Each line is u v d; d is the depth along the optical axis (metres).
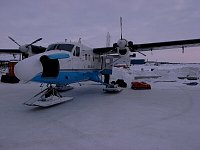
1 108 8.29
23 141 4.75
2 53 17.70
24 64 7.66
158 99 10.39
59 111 7.78
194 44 12.84
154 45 12.84
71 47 10.52
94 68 13.17
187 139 4.83
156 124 6.04
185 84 18.55
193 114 7.27
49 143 4.62
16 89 14.54
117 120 6.50
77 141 4.74
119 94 12.13
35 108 8.31
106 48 12.87
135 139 4.84
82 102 9.56
